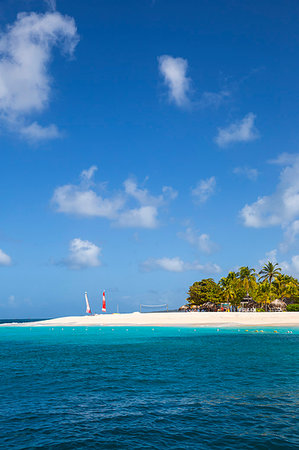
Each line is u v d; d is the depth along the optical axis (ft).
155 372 79.82
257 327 218.18
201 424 45.42
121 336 175.11
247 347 126.11
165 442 39.52
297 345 131.95
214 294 377.30
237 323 241.76
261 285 348.18
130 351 116.47
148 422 46.32
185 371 80.79
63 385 67.97
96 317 284.61
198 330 205.05
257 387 65.10
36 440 40.32
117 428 44.14
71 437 41.19
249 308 356.79
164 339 157.79
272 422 45.80
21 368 86.48
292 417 47.67
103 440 40.22
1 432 42.93
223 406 53.11
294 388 64.03
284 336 169.07
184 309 409.28
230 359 97.86
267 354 107.24
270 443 38.93
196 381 70.49
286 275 367.25
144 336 173.47
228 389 63.72
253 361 94.22
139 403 55.21
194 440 40.06
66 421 46.91
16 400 57.31
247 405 53.47
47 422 46.52
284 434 41.63
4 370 83.87
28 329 229.66
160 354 108.47
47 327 242.37
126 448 37.93
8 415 49.52
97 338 166.09
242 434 41.78
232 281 362.94
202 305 390.21
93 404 54.80
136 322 259.39
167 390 63.41
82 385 67.82
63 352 116.26
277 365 88.07
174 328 218.38
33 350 123.13
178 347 127.03
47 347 132.16
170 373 78.59
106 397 58.85
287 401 55.36
